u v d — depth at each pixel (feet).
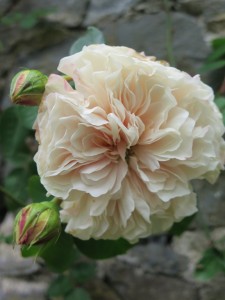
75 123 0.60
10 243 1.09
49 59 1.28
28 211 0.66
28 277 1.20
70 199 0.63
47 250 0.82
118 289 1.16
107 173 0.62
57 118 0.60
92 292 1.16
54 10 1.26
